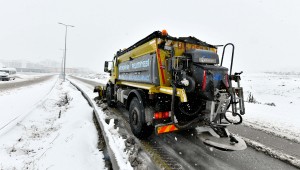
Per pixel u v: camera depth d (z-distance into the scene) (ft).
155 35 15.92
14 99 37.14
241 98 13.87
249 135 18.63
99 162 13.87
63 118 25.85
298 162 13.43
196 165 12.92
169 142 16.85
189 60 14.88
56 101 40.01
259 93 67.97
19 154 16.19
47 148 17.08
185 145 16.20
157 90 16.44
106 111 27.43
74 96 43.52
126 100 22.44
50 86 69.10
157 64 16.14
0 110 27.61
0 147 16.66
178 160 13.57
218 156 14.26
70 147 16.48
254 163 13.30
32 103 33.78
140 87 19.49
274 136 18.40
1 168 13.58
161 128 14.98
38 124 24.27
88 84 82.07
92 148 16.08
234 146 13.05
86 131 19.29
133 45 21.06
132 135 18.45
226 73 14.52
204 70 13.74
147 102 16.98
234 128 20.88
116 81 28.25
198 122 14.87
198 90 14.20
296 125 22.00
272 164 13.21
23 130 21.47
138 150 14.74
